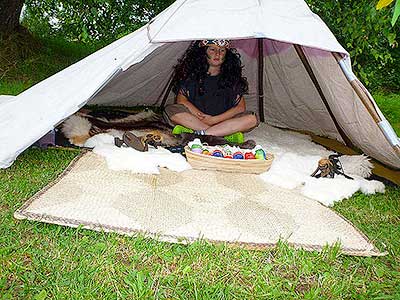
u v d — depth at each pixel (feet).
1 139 10.08
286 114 15.28
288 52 12.81
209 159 10.46
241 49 14.29
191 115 12.56
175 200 8.75
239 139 12.64
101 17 19.13
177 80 13.37
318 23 10.18
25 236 7.27
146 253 6.98
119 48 10.44
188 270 6.59
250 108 15.92
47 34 24.62
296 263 7.07
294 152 12.44
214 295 6.16
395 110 21.24
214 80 12.94
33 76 19.70
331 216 8.70
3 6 21.12
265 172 10.61
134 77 14.30
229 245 7.36
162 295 6.11
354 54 16.05
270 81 14.76
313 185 10.09
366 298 6.42
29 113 10.47
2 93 17.24
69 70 11.10
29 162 10.29
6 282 6.20
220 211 8.48
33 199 8.08
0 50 20.38
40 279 6.27
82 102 9.93
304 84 13.23
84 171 9.63
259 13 9.92
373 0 14.24
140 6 20.95
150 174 9.89
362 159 11.69
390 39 14.88
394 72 27.89
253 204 8.88
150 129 13.44
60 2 18.53
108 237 7.31
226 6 10.16
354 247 7.61
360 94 9.89
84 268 6.52
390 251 7.81
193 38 9.52
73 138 11.84
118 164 10.02
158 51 13.12
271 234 7.81
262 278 6.62
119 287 6.24
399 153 10.03
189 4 10.26
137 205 8.36
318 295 6.39
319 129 14.74
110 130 12.78
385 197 10.28
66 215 7.72
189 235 7.55
